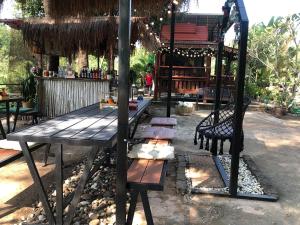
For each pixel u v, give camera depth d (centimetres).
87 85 820
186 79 1368
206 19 1598
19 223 306
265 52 1617
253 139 725
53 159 501
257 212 344
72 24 723
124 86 268
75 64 1080
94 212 327
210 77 1377
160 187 273
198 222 315
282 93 1270
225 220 322
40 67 870
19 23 753
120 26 262
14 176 423
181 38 1448
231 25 476
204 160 525
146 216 281
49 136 289
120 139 272
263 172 487
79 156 523
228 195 379
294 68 1313
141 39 768
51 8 529
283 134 800
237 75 373
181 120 932
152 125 533
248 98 477
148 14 554
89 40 744
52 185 399
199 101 1321
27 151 295
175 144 627
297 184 438
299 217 337
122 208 280
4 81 1386
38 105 827
